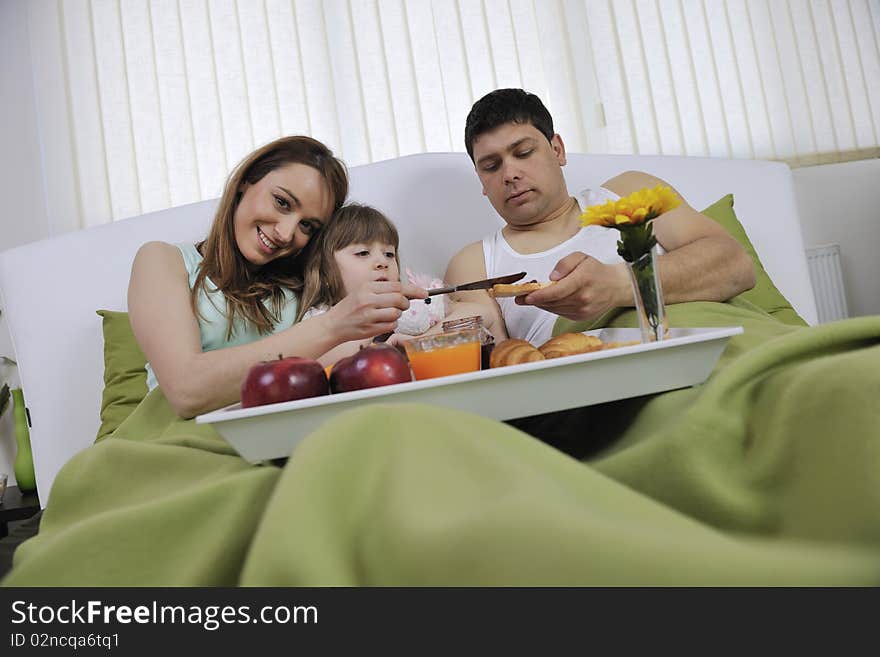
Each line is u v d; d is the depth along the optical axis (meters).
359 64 2.79
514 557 0.43
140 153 2.61
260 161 1.45
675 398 0.77
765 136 3.06
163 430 1.19
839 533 0.52
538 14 2.93
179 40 2.65
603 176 1.97
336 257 1.47
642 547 0.42
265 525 0.48
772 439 0.61
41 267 1.76
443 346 0.90
